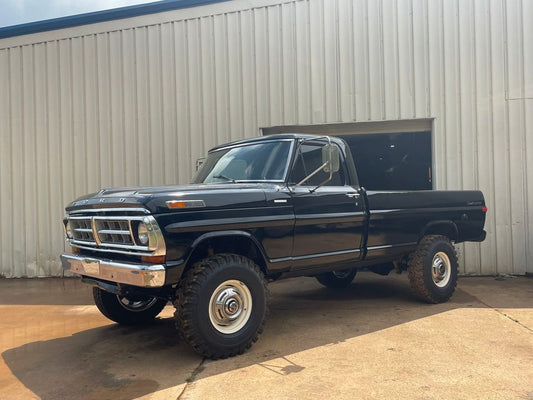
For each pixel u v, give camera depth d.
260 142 5.18
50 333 5.18
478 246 8.29
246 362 3.98
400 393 3.27
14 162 9.52
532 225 8.18
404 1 8.38
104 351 4.47
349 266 5.46
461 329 4.84
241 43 8.78
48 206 9.40
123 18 9.15
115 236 4.10
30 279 9.16
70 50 9.34
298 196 4.68
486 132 8.27
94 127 9.27
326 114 8.55
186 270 4.16
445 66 8.32
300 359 4.03
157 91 9.06
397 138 9.40
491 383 3.42
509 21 8.23
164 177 9.04
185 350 4.41
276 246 4.50
